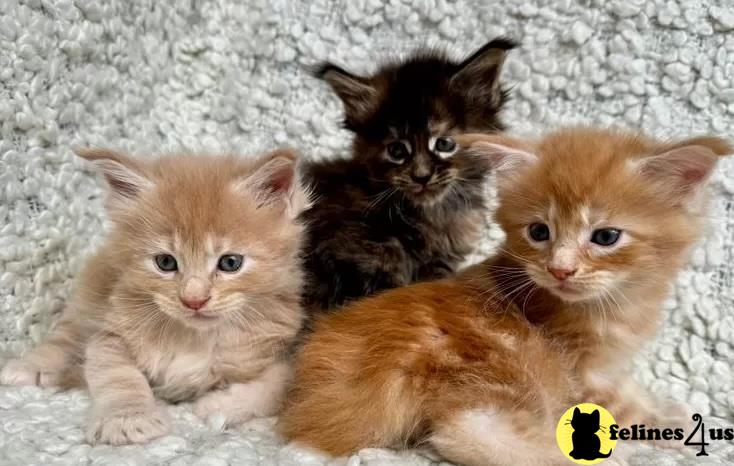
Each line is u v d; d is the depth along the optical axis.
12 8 0.34
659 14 0.39
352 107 0.38
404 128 0.36
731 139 0.37
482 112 0.37
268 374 0.28
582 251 0.24
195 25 0.43
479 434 0.23
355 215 0.35
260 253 0.27
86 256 0.35
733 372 0.34
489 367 0.24
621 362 0.27
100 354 0.28
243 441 0.25
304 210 0.32
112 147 0.38
